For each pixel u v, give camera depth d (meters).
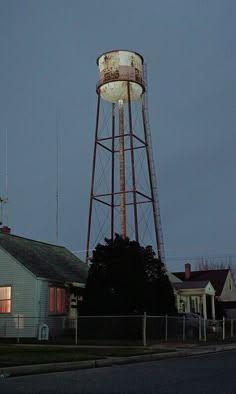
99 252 28.39
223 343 26.88
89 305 27.53
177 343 25.09
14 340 26.33
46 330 27.42
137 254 28.05
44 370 14.19
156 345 23.61
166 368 15.05
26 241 34.47
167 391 10.33
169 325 27.31
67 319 29.56
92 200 41.59
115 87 40.94
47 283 29.66
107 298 27.25
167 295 28.62
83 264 37.00
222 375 13.17
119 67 40.88
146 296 27.44
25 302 28.92
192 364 16.33
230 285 57.03
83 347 21.47
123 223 38.56
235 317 50.38
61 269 32.72
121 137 40.44
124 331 25.84
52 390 10.45
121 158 39.84
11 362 14.49
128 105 40.66
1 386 11.09
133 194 39.50
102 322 26.28
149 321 26.05
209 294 44.34
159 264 29.41
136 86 41.19
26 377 12.93
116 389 10.61
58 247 37.69
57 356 16.61
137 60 41.72
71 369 14.89
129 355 18.06
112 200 41.41
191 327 29.56
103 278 27.66
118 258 27.75
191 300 46.00
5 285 29.61
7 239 32.47
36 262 31.27
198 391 10.34
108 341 24.95
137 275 27.52
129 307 26.97
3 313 29.31
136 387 10.91
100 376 13.05
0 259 30.09
